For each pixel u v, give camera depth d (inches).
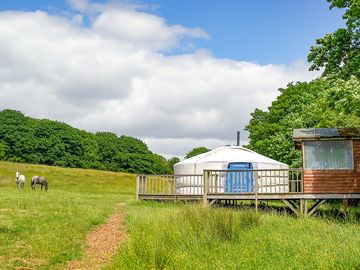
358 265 309.4
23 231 497.0
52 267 353.1
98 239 488.4
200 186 983.0
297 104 1732.3
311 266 313.6
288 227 524.4
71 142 3838.6
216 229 439.8
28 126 3690.9
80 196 1295.5
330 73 808.3
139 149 4355.3
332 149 781.9
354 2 721.6
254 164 1059.3
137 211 733.3
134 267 316.8
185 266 312.8
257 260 343.3
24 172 2469.2
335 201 931.3
